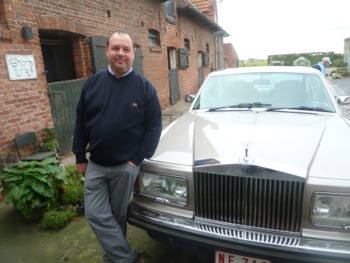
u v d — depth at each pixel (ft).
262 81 11.86
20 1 15.26
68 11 18.80
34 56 16.24
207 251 7.08
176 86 42.24
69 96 19.20
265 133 7.99
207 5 65.57
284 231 6.39
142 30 30.22
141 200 7.88
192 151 7.53
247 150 6.55
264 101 11.03
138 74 7.49
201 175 6.82
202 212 7.00
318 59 144.46
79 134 8.05
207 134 8.32
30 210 10.68
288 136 7.75
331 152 6.82
